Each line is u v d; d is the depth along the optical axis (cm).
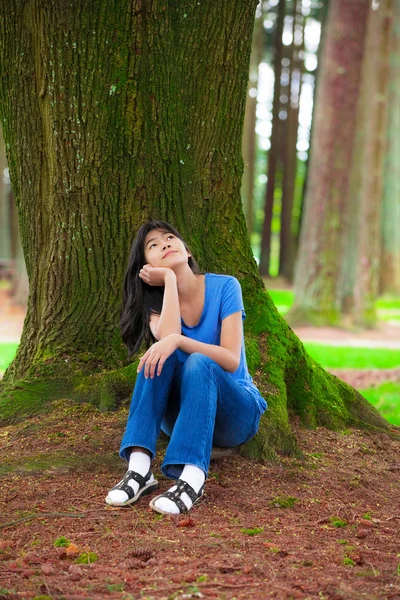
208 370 329
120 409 438
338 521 321
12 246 2703
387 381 1001
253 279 492
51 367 467
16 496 345
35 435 414
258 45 2825
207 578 250
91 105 463
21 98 485
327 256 1758
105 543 291
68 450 392
